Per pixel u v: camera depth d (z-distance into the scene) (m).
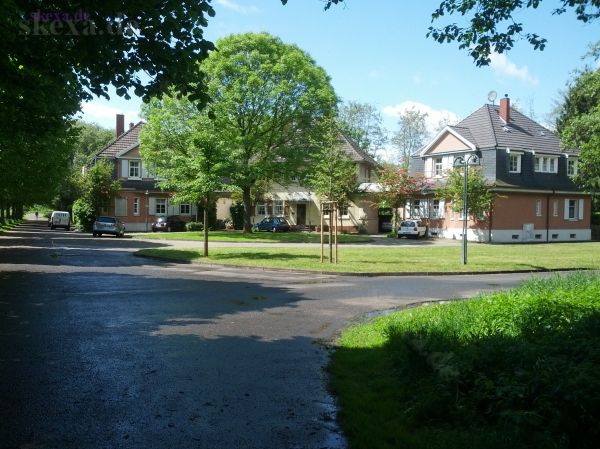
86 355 7.19
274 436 4.59
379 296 13.06
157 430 4.71
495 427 4.14
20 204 54.56
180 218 52.16
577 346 5.38
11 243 30.05
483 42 10.59
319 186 35.94
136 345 7.80
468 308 8.86
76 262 20.34
